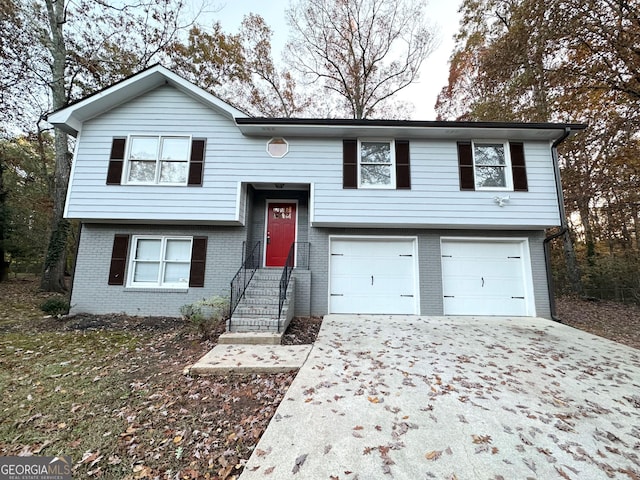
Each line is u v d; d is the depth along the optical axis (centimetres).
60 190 1155
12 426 294
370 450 251
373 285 828
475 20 1327
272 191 918
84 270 782
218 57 1453
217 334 593
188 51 1379
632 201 1032
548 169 797
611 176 1021
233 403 339
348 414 308
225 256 802
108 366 444
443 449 254
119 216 758
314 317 779
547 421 301
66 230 1167
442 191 792
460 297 815
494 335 620
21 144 1567
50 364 447
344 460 239
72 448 264
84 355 488
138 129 794
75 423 301
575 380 404
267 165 795
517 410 321
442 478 222
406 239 837
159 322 705
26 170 1576
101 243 798
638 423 304
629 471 234
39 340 562
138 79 766
